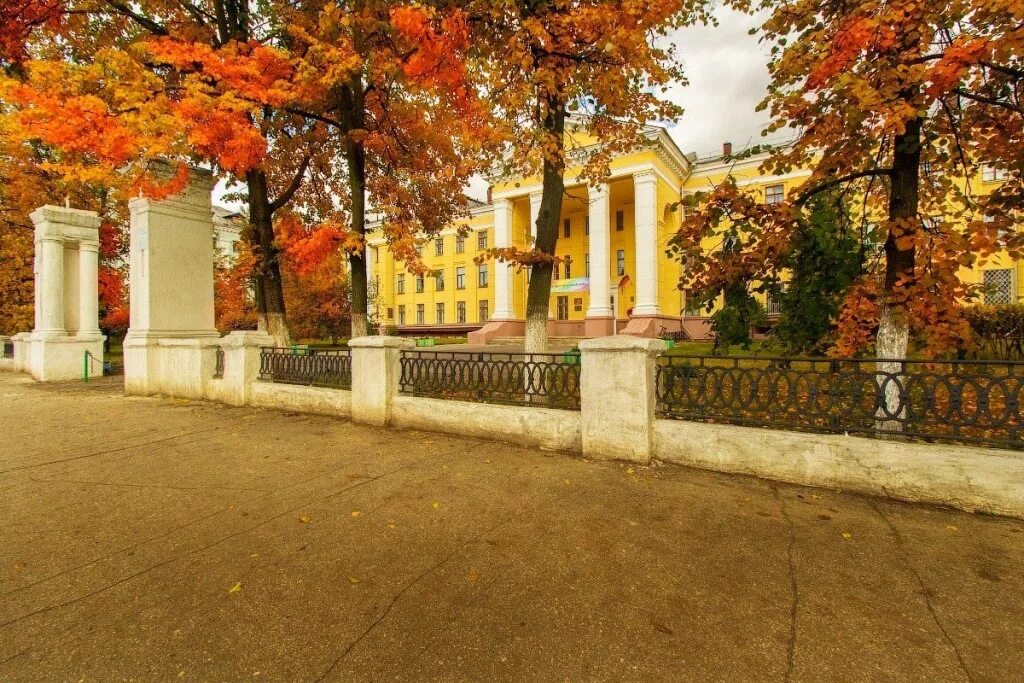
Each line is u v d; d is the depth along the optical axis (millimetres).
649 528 3314
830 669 1980
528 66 6414
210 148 8812
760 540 3121
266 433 6148
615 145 8305
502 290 35594
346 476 4477
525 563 2869
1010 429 3531
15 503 3877
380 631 2252
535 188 32469
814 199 6688
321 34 8930
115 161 8148
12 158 15570
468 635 2217
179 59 8367
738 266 5680
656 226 29891
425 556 2967
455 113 8391
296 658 2072
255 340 8195
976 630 2227
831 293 7270
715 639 2172
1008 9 3441
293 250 10805
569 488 4082
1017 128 4863
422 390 6457
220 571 2812
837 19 4676
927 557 2883
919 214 5039
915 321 4727
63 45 10617
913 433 3781
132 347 9766
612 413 4812
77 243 14117
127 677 1961
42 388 11266
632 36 5988
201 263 10492
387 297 48562
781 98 5148
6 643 2174
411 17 6672
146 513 3670
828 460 3949
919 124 4754
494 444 5480
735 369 4516
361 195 11578
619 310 35312
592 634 2213
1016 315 9742
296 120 12211
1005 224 4117
